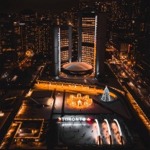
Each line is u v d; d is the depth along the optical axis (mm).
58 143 126312
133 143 126438
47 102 175375
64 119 149250
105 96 178875
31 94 191625
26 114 156375
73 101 175125
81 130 139375
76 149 122375
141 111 162125
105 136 133375
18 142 128000
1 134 131250
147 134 136125
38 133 133750
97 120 149375
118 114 158375
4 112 159750
